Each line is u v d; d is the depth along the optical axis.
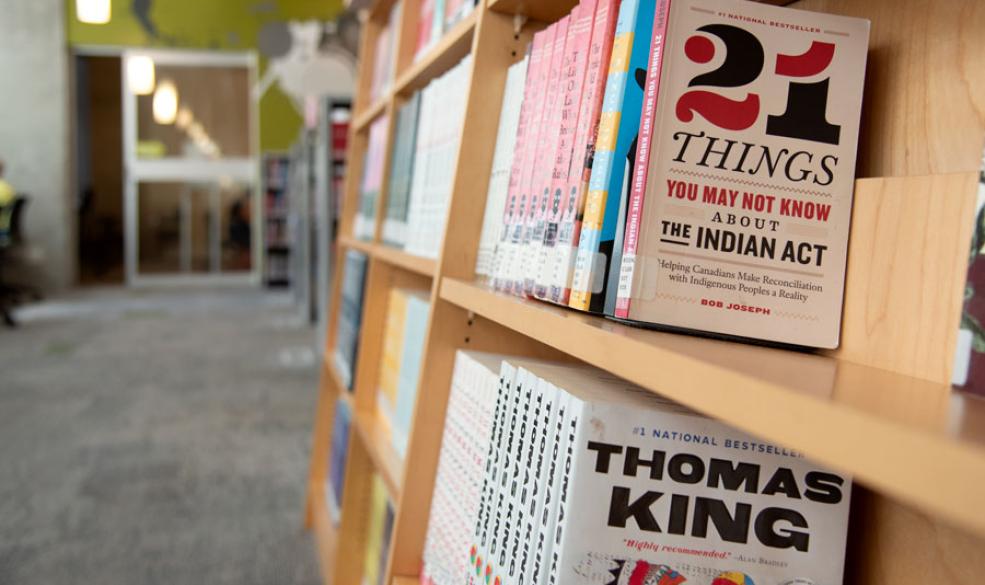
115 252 14.76
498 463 0.87
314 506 2.57
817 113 0.73
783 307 0.72
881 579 0.69
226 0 11.11
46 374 4.87
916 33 0.71
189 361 5.44
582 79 0.84
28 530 2.50
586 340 0.64
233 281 12.02
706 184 0.72
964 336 0.54
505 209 1.04
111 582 2.16
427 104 1.55
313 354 5.81
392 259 1.61
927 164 0.69
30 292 9.08
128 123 11.27
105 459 3.24
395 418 1.64
